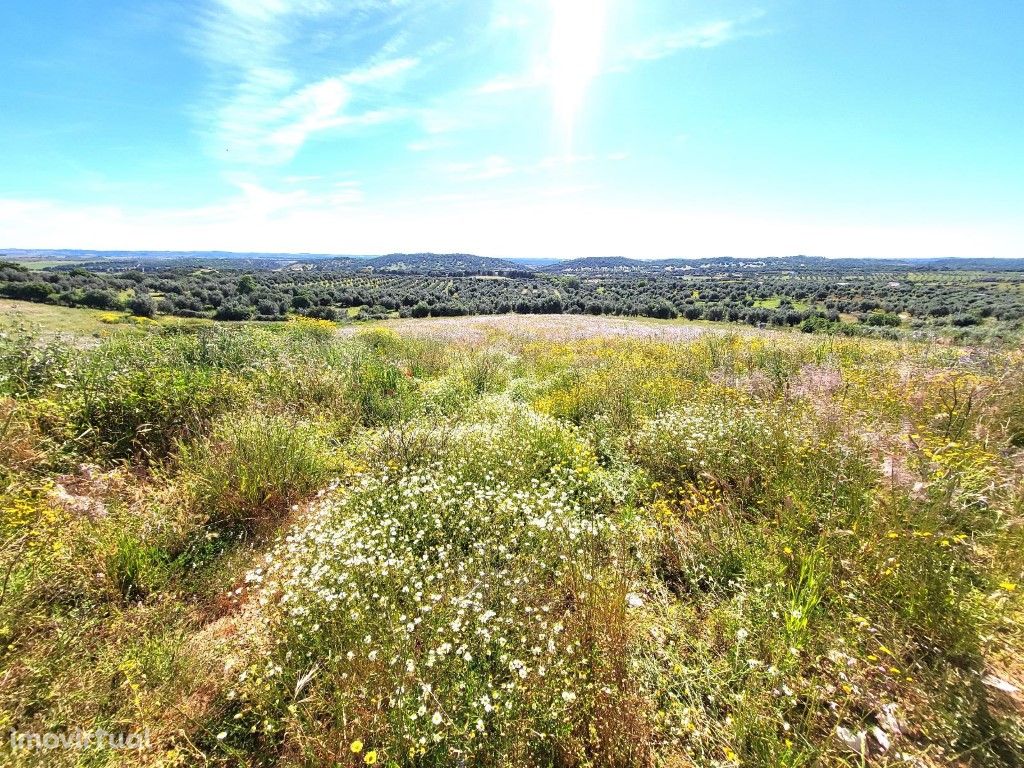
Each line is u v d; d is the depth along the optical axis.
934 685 2.12
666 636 2.64
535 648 2.22
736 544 3.12
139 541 3.15
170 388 5.26
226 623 2.76
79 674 2.22
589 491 4.28
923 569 2.51
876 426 4.25
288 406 6.18
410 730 1.95
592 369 9.12
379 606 2.61
